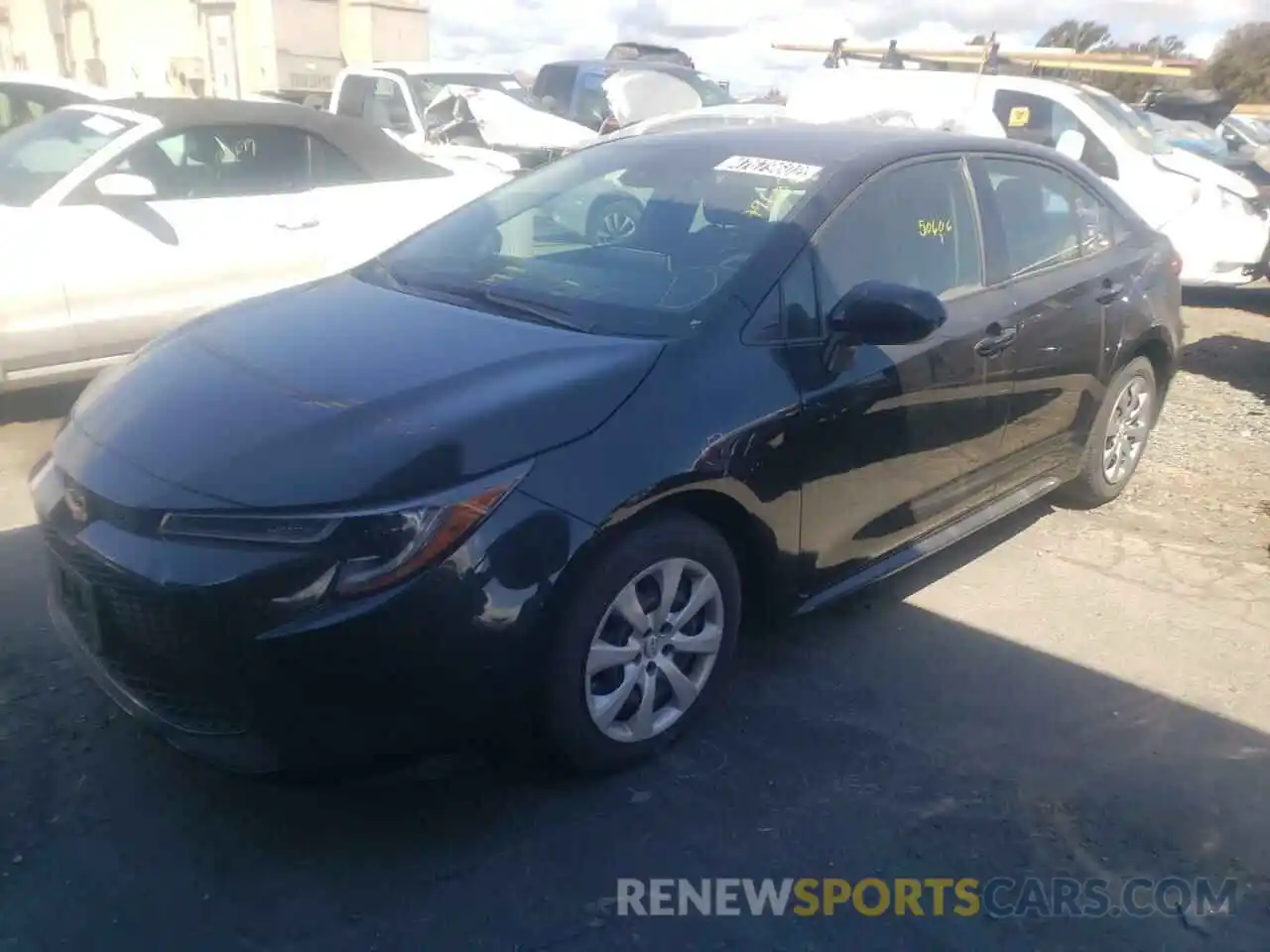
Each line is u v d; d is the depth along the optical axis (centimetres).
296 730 259
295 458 270
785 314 335
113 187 555
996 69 1145
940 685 368
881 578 382
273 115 638
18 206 555
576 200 402
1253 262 973
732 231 354
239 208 611
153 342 363
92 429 304
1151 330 501
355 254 656
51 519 290
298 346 325
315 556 254
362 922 259
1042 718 353
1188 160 1001
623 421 292
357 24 1686
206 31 1692
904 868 285
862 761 326
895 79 1092
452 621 262
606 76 1416
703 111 1038
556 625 279
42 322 547
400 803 299
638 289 344
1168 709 361
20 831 282
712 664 327
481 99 1081
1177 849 297
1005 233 427
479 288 364
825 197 361
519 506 271
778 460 323
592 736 298
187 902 263
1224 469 591
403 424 278
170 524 264
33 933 252
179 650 261
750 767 320
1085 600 436
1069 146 992
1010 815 306
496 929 259
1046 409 449
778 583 341
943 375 380
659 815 299
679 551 304
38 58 1784
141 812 291
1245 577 462
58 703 333
